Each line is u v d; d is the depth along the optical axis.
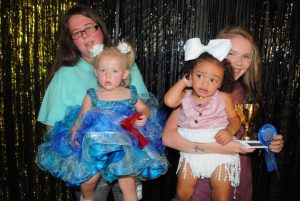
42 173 2.10
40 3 1.91
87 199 1.53
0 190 2.08
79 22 1.61
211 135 1.43
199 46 1.46
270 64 2.06
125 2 1.96
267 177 2.21
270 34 2.02
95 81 1.63
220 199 1.46
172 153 2.17
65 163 1.42
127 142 1.37
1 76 1.95
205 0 1.99
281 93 2.09
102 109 1.42
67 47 1.65
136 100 1.51
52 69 1.71
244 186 1.54
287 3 1.99
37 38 1.94
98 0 1.94
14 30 1.92
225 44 1.41
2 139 2.02
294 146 2.17
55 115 1.56
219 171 1.44
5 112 2.00
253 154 2.18
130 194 1.52
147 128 1.54
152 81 2.05
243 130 1.56
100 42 1.65
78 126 1.43
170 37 2.02
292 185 2.22
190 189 1.51
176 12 2.00
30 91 1.99
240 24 2.00
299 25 2.00
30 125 2.03
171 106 1.49
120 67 1.46
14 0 1.89
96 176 1.47
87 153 1.35
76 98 1.58
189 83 1.49
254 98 1.64
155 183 2.22
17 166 2.06
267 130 1.44
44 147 1.53
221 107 1.46
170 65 2.04
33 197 2.12
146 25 2.00
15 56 1.94
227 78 1.47
